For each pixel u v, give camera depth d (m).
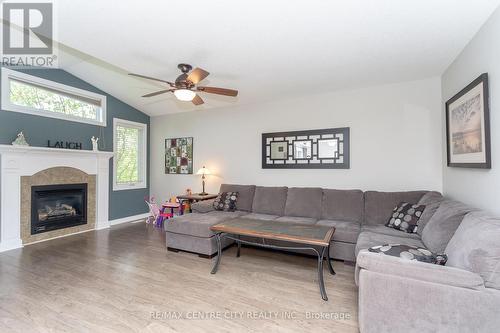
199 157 5.23
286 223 2.96
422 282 1.42
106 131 4.82
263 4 1.95
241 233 2.60
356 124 3.81
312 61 2.96
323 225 3.02
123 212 5.19
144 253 3.30
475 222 1.62
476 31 2.24
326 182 4.02
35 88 3.84
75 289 2.32
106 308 2.02
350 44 2.54
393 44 2.53
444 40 2.42
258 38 2.46
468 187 2.48
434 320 1.39
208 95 4.30
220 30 2.32
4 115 3.46
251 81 3.59
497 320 1.28
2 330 1.75
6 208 3.40
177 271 2.74
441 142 3.31
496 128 1.94
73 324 1.82
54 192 3.98
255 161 4.62
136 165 5.57
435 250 1.96
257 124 4.61
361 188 3.77
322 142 4.02
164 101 4.91
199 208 4.11
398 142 3.54
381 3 1.91
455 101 2.72
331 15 2.07
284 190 3.99
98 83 4.46
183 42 2.55
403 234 2.65
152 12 2.05
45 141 3.91
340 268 2.83
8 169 3.41
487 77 2.05
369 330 1.53
